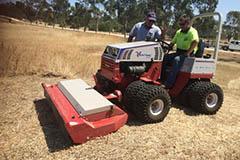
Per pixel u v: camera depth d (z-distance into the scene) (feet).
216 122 18.85
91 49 62.85
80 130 14.32
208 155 14.71
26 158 13.50
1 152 13.87
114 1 192.95
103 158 13.69
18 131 15.94
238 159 14.69
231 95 27.55
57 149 14.29
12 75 27.71
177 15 149.59
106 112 15.24
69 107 15.78
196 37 19.49
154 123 17.51
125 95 17.10
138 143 15.11
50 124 16.90
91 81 27.78
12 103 20.03
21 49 32.32
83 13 222.89
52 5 183.73
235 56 120.57
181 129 17.19
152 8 153.79
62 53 36.06
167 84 19.29
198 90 19.30
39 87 24.14
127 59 17.49
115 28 228.43
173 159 14.05
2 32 58.75
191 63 19.30
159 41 21.01
